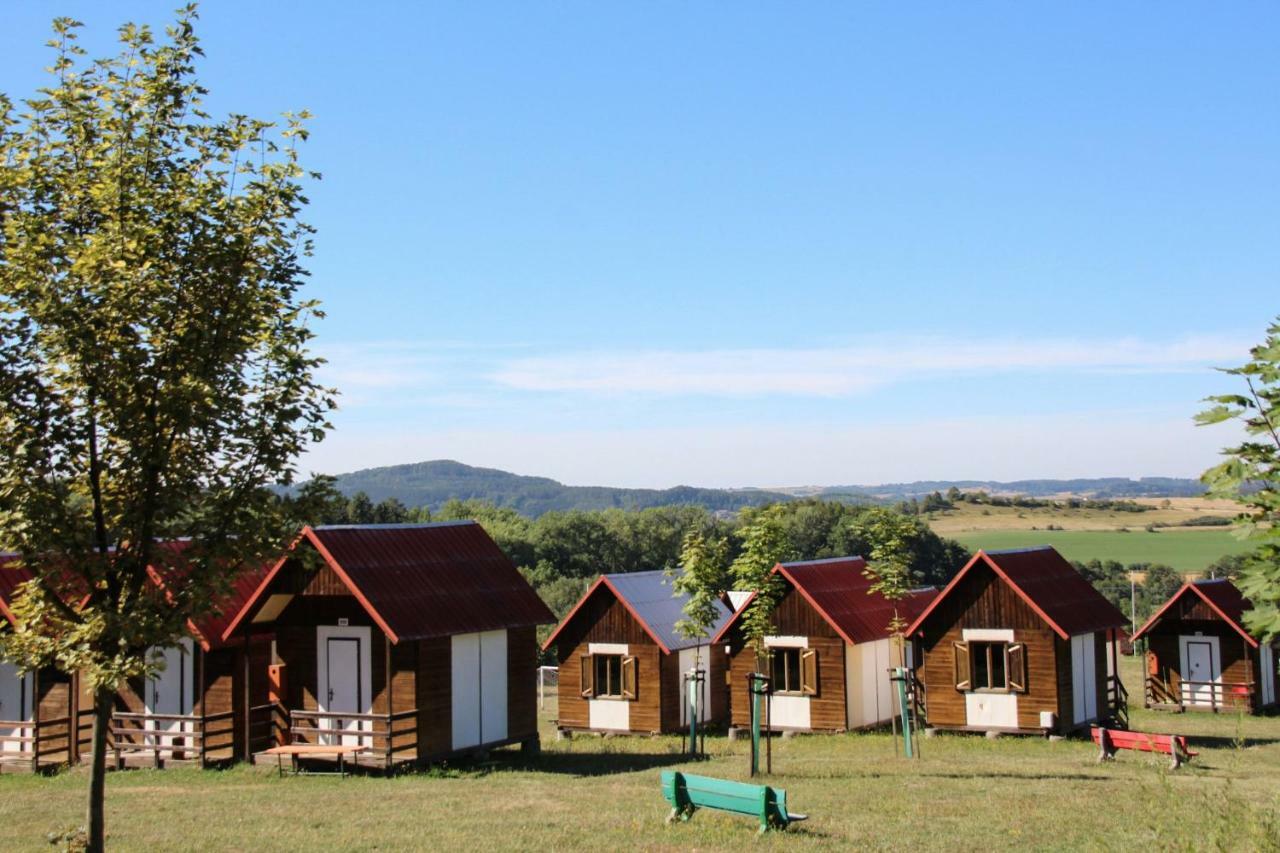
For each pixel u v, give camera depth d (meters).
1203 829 11.61
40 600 12.38
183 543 14.13
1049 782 23.39
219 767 26.39
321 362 13.53
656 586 40.09
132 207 12.35
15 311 11.88
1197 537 138.88
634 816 18.98
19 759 26.94
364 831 18.02
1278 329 7.63
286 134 13.45
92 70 12.77
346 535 26.83
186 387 12.10
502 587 29.70
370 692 26.80
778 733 36.50
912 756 28.73
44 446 12.03
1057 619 33.56
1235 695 43.91
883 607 39.16
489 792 22.25
